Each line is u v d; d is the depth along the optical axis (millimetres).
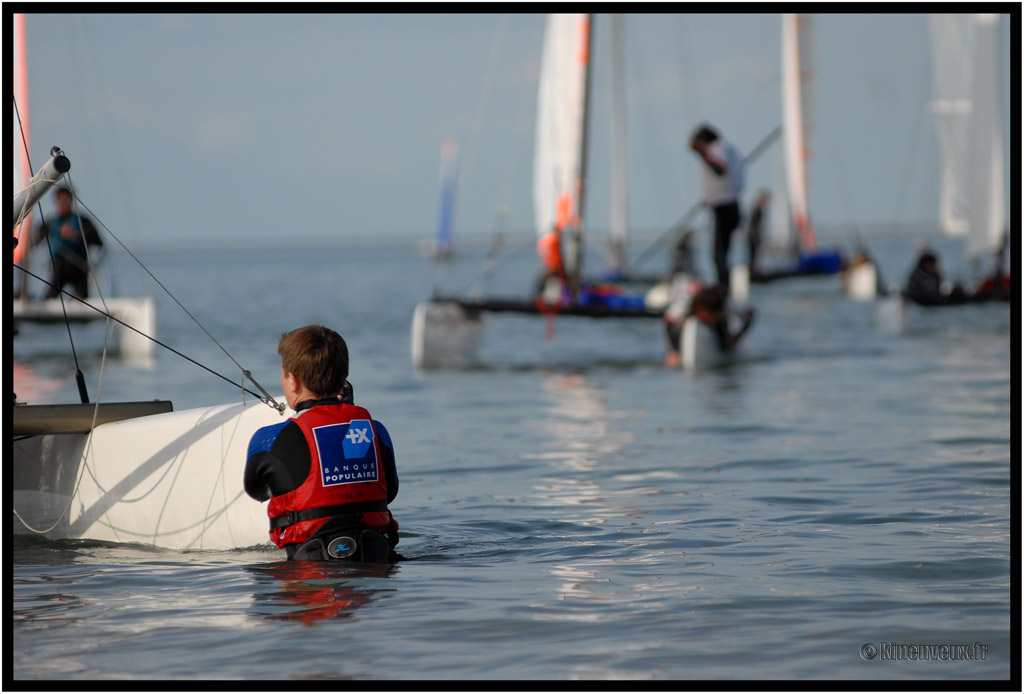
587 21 49500
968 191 67250
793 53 110938
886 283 105125
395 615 11648
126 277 136000
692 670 9922
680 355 45312
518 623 11352
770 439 25984
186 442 15508
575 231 50219
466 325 45125
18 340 54062
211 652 10500
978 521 16438
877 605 11922
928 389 35469
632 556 14555
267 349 49750
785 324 64625
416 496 19531
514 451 24750
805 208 112250
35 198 14312
